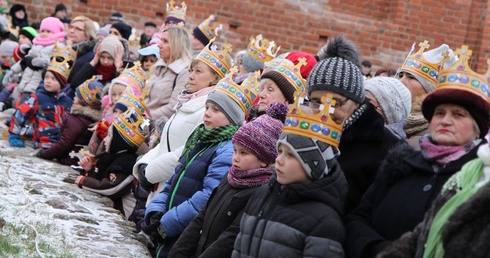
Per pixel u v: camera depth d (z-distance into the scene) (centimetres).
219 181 668
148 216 726
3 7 1794
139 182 836
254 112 736
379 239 478
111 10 1856
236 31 1855
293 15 1859
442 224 431
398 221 479
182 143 793
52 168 1097
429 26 1866
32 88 1393
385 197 493
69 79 1272
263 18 1856
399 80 662
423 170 479
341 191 517
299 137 514
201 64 812
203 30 1088
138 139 946
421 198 473
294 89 696
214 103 692
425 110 486
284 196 520
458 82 476
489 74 485
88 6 1858
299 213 508
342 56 632
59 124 1224
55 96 1232
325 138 515
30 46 1562
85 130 1148
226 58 820
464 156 468
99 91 1153
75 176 1059
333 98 535
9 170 1018
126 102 957
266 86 696
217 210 611
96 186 959
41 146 1212
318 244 495
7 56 1659
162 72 1016
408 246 450
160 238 721
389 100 614
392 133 561
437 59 674
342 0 1880
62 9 1764
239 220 591
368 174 541
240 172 607
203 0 1845
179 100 821
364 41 1862
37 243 721
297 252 503
